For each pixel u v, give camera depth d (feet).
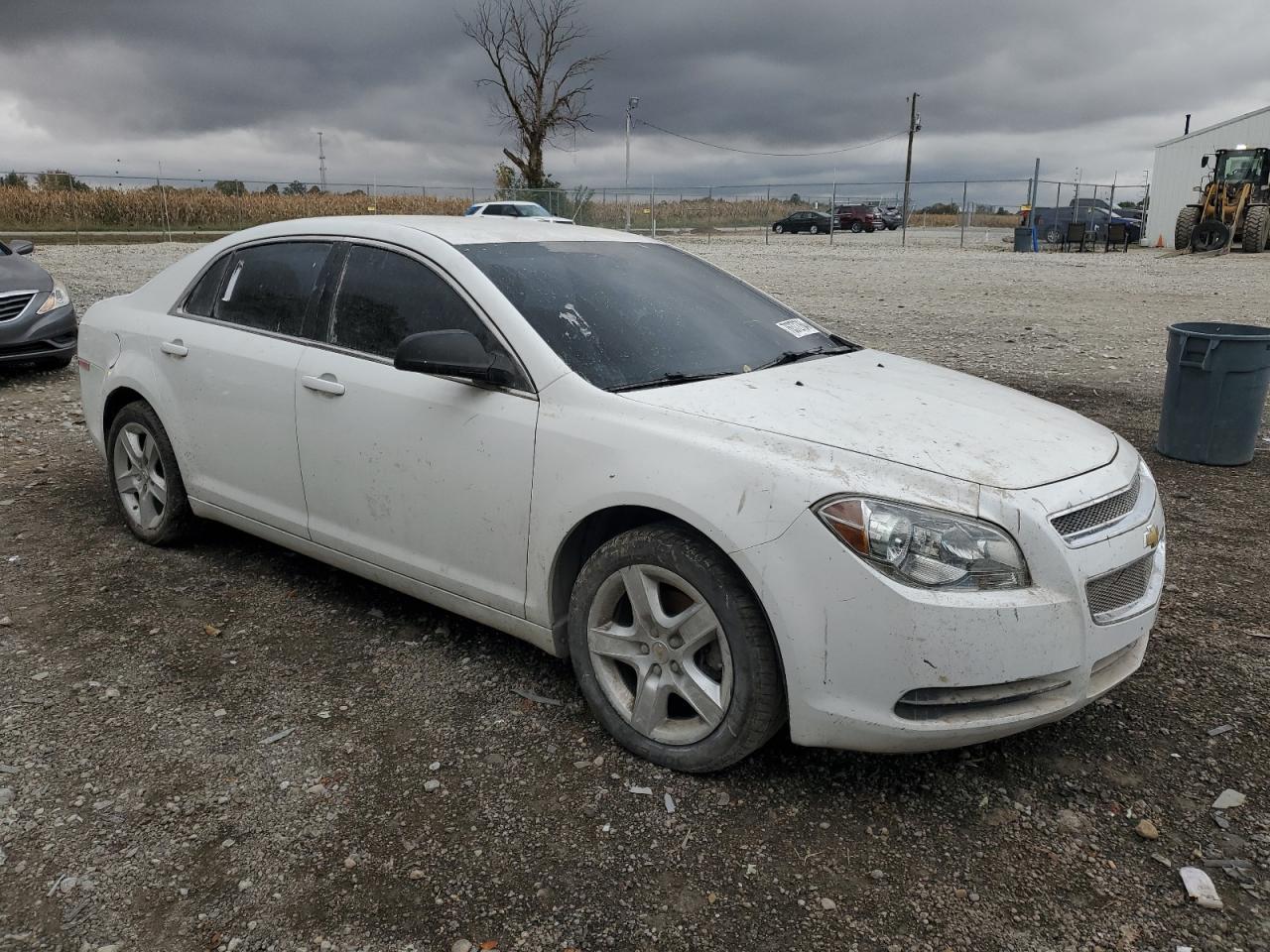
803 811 9.05
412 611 13.25
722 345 11.54
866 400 10.19
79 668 11.53
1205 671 11.57
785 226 152.66
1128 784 9.45
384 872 8.24
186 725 10.39
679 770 9.57
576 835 8.72
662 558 9.25
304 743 10.10
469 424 10.61
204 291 14.23
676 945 7.50
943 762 9.82
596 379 10.17
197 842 8.57
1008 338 38.24
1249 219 92.43
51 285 28.99
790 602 8.46
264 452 12.93
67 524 16.34
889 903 7.93
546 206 132.98
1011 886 8.13
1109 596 8.95
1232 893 8.00
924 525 8.23
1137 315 45.50
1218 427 19.97
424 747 10.06
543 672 11.60
